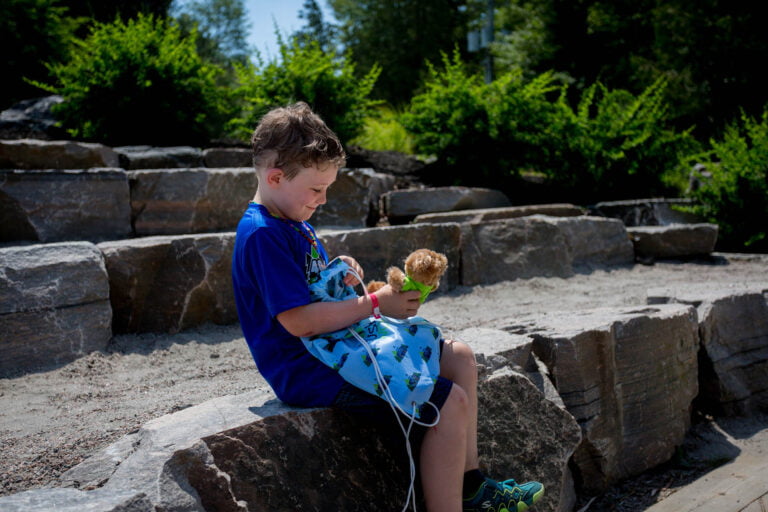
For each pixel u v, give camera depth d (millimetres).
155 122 8336
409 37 37750
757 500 3350
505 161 8617
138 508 1830
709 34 15359
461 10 38750
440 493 2188
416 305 2322
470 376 2391
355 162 8844
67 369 3885
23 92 10734
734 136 9188
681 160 9344
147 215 6020
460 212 6992
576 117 9320
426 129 8898
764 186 8367
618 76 17484
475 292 5906
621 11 17844
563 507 3406
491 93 8891
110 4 15180
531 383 3135
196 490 2061
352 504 2389
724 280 6352
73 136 8180
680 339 4246
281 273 2201
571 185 9273
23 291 3969
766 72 15109
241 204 6402
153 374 3783
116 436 2658
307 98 8461
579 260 6844
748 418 4551
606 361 3736
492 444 2936
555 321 3992
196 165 7434
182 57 8539
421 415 2186
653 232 7316
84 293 4203
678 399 4176
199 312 4797
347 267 2383
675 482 3779
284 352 2342
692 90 15547
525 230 6453
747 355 4750
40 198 5539
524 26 19828
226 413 2365
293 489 2268
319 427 2363
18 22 10492
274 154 2211
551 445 3137
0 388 3545
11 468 2387
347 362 2207
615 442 3752
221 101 8961
